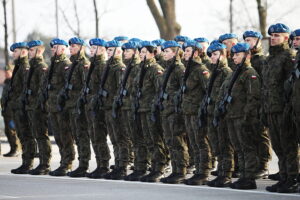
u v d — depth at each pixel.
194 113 29.20
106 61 32.38
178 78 29.86
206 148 29.20
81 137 32.59
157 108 30.23
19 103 34.19
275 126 26.89
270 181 30.11
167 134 30.06
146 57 30.92
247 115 27.11
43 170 33.66
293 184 26.38
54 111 33.03
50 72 33.16
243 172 27.58
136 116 30.98
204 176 29.20
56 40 33.22
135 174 31.16
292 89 25.83
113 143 32.06
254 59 30.12
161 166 30.69
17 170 34.22
